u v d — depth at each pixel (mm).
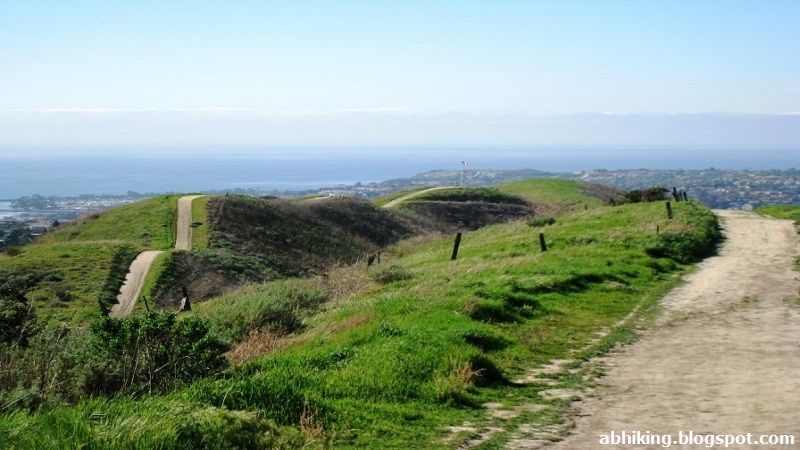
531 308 15438
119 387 9648
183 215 86250
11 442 5570
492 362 10250
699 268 22688
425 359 10070
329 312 17516
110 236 79438
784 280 19578
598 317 15078
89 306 50031
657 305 16406
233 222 84000
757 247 27078
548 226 39344
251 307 16625
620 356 11531
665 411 8172
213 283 61094
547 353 11867
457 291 16688
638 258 23141
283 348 13297
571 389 9453
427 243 54750
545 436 7359
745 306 15945
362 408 8164
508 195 128125
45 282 55406
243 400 7465
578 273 19375
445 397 8797
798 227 31875
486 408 8555
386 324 12469
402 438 7289
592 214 42781
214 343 13555
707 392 8961
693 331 13406
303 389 8484
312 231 88125
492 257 28312
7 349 9547
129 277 59438
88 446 5578
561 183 140125
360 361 10023
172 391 8766
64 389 9336
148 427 5973
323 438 7094
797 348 11539
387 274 24719
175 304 53812
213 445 6145
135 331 10117
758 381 9422
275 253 77812
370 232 95062
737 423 7570
